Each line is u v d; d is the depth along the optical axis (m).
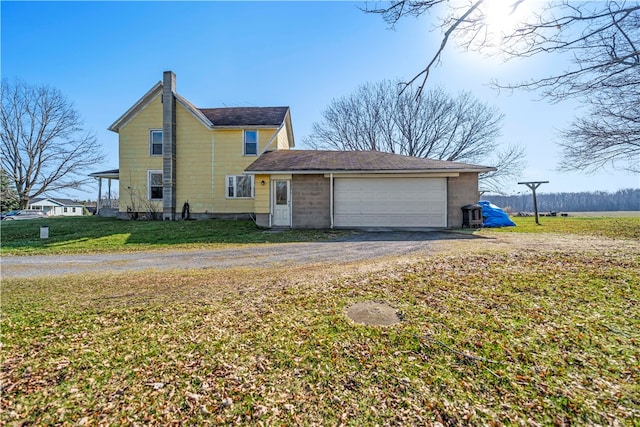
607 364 2.48
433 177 12.51
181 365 2.73
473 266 5.20
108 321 3.65
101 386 2.47
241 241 9.84
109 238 10.67
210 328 3.40
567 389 2.23
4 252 8.62
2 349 3.05
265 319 3.56
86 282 5.36
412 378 2.45
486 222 12.91
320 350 2.88
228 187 16.69
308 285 4.67
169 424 2.08
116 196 22.06
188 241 10.01
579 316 3.24
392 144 28.78
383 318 3.44
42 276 5.85
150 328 3.44
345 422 2.05
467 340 2.91
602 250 6.10
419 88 4.36
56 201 49.06
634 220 14.08
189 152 16.69
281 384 2.45
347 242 9.07
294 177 12.91
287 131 20.00
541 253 5.95
